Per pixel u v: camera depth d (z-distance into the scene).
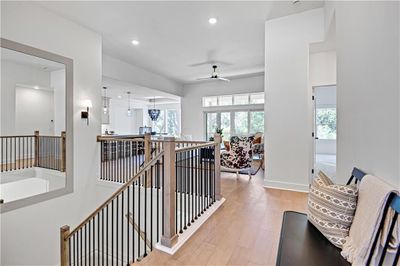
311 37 3.69
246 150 5.02
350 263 1.33
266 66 4.05
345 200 1.59
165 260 1.94
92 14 3.82
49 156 4.11
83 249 4.20
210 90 9.34
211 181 3.53
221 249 2.08
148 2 3.45
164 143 2.21
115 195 2.56
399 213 1.08
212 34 4.63
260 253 2.01
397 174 1.23
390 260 1.18
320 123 7.86
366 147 1.68
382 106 1.42
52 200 3.82
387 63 1.35
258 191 3.86
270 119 4.04
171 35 4.68
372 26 1.56
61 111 4.05
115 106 12.00
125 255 4.25
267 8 3.61
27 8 3.41
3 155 3.85
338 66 2.48
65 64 3.98
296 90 3.82
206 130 9.59
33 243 3.54
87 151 4.40
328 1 3.16
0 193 3.83
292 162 3.88
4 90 3.81
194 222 2.64
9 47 3.22
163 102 12.37
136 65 6.89
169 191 2.17
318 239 1.61
